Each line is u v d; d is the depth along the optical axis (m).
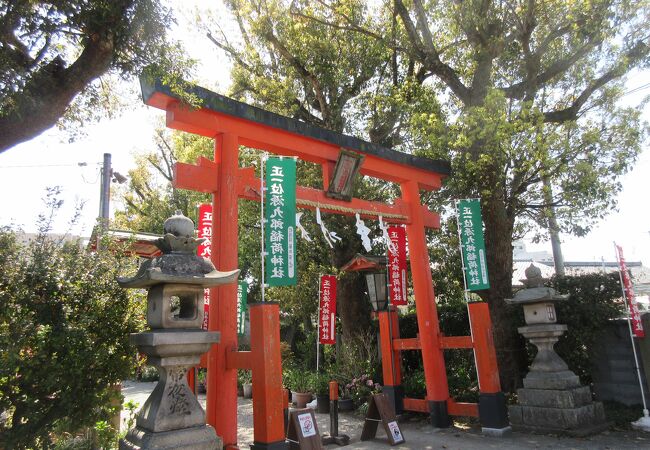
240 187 6.87
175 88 5.93
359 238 12.93
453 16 10.55
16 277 4.96
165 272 4.36
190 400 4.46
